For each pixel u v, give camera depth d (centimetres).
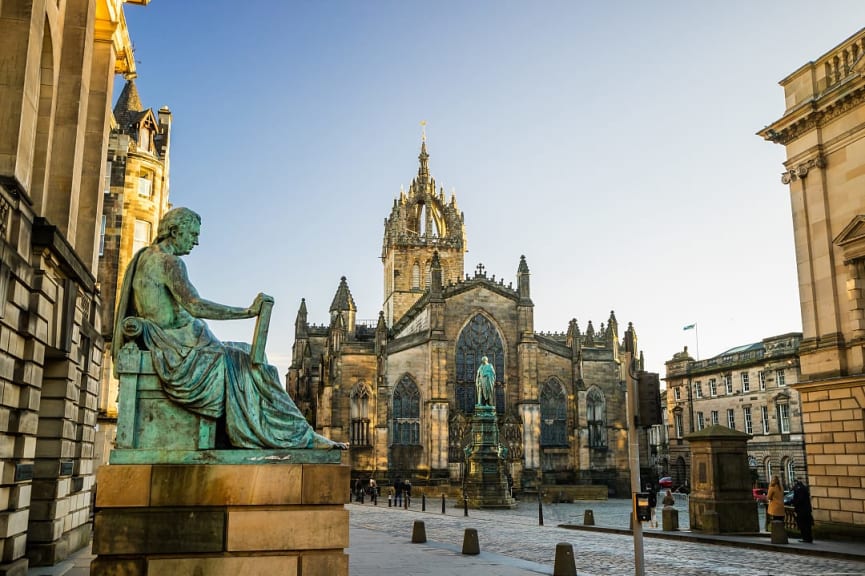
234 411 1143
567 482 9094
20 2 1920
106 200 5409
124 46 3459
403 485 7694
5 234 1762
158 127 6216
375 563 2227
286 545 1084
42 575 1975
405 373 8875
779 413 9156
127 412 1109
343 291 11800
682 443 10925
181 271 1193
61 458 2300
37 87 2006
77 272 2289
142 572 1038
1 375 1717
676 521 3659
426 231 12069
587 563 2489
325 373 9194
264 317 1196
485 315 9269
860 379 3228
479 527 4109
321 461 1145
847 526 3225
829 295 3506
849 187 3459
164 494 1066
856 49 3478
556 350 9431
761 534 3316
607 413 9362
